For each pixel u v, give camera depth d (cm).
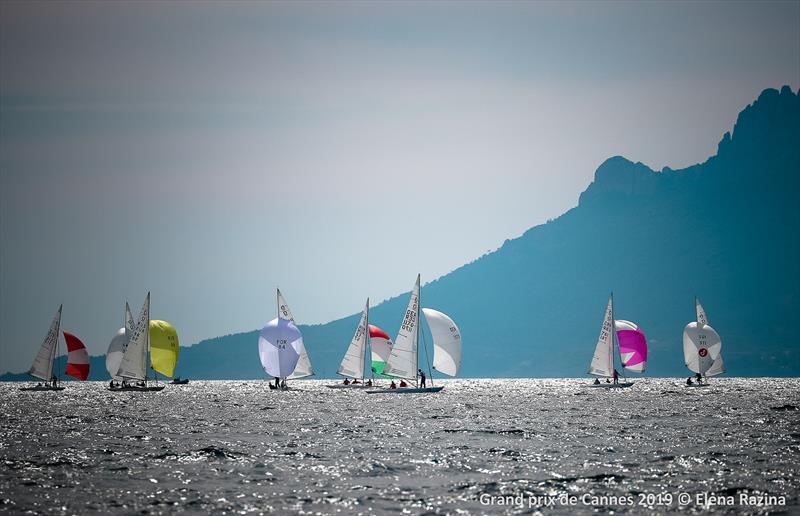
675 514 10600
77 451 15888
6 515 10700
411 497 11538
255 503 11262
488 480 12619
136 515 10700
